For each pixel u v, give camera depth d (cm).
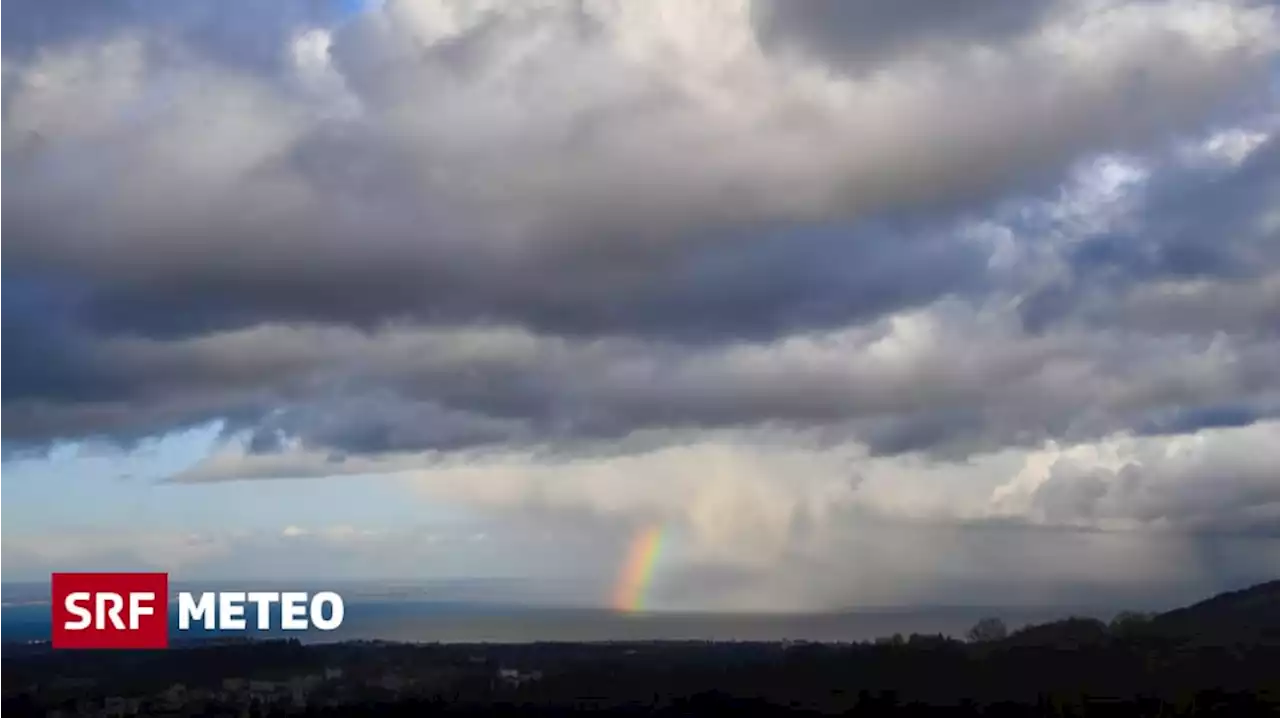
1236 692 5734
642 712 6181
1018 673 6200
